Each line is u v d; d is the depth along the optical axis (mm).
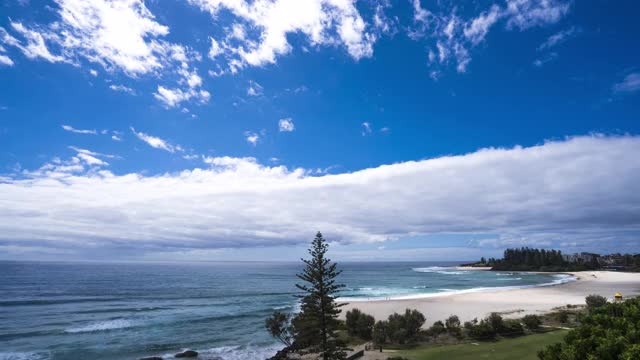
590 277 149000
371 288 118938
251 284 146000
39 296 98688
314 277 29859
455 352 30797
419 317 39844
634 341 19188
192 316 64750
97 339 47250
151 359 37188
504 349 31000
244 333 49750
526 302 67625
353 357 30906
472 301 70562
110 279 166500
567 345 20797
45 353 40906
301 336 30938
